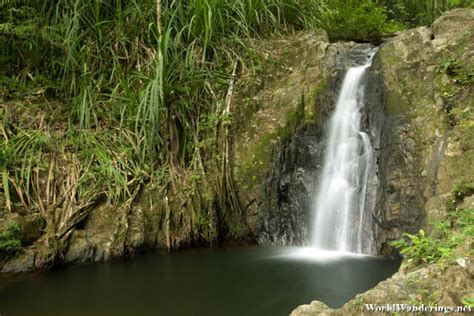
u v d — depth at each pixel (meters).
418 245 3.94
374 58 6.76
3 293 4.93
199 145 7.03
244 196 6.96
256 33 8.31
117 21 7.69
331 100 7.16
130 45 7.82
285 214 7.03
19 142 6.36
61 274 5.54
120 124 6.78
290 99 7.27
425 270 3.46
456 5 10.21
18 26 7.01
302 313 3.31
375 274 5.39
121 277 5.45
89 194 6.20
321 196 6.86
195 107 7.33
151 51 7.57
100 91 7.34
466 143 5.14
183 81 7.08
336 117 7.06
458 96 5.64
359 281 5.18
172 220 6.62
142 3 7.78
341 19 9.85
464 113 5.43
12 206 5.76
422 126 5.81
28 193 5.95
